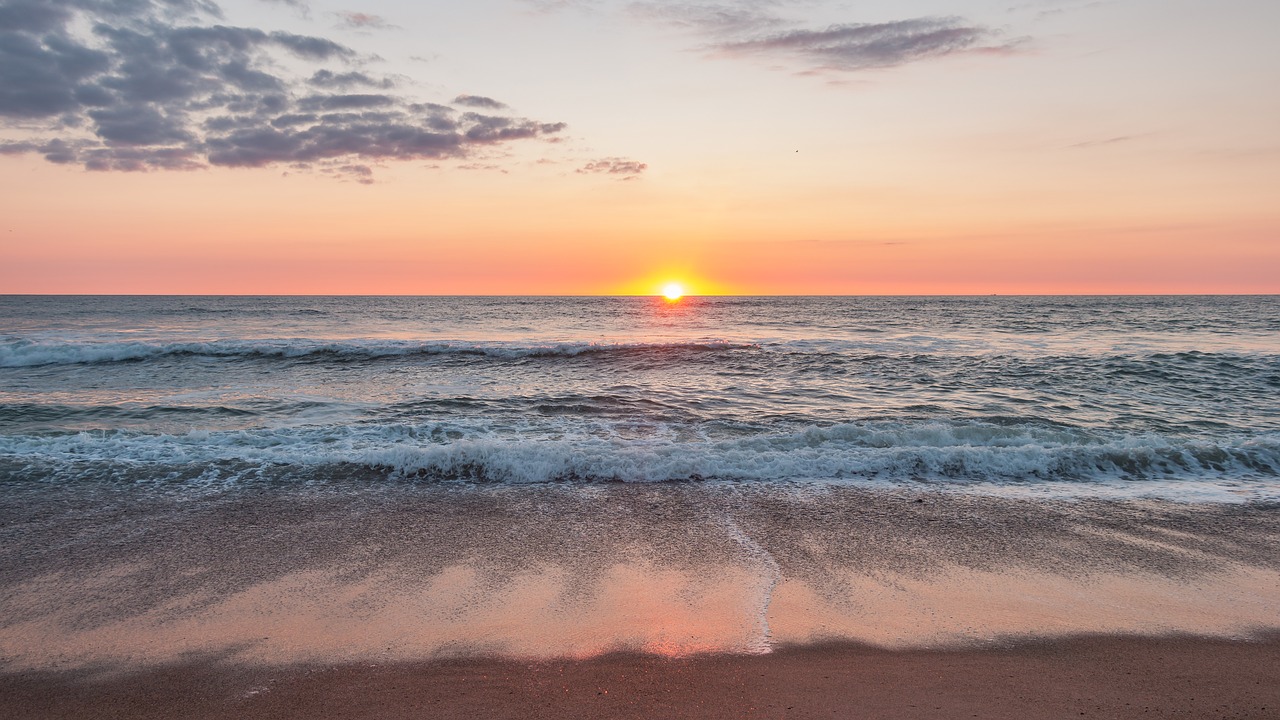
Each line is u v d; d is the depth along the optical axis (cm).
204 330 3416
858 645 432
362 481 786
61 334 2948
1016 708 362
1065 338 2870
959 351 2230
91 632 444
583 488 770
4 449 880
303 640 436
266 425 1109
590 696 374
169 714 359
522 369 1836
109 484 761
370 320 4609
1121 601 496
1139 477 817
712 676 395
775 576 538
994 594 507
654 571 546
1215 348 2309
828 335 3195
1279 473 822
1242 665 407
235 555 573
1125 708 363
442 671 401
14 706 365
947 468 841
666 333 3434
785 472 824
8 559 559
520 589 512
